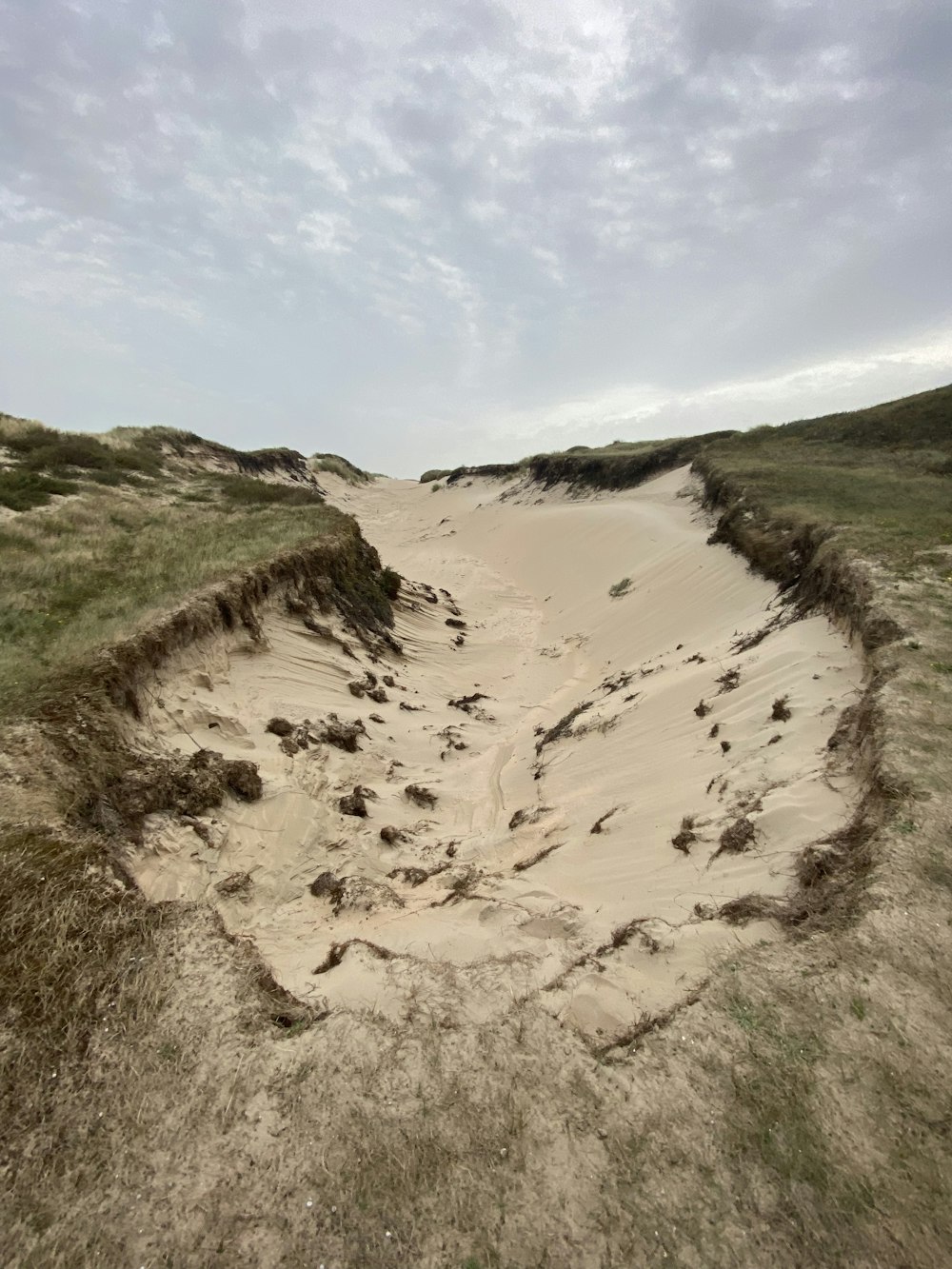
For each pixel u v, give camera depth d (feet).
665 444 123.34
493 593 79.20
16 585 34.65
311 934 19.25
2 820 17.48
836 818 18.33
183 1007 13.51
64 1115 11.40
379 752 33.73
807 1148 10.25
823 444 86.53
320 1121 11.24
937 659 24.14
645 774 27.40
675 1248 9.32
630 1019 13.30
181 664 30.73
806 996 12.67
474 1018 13.39
